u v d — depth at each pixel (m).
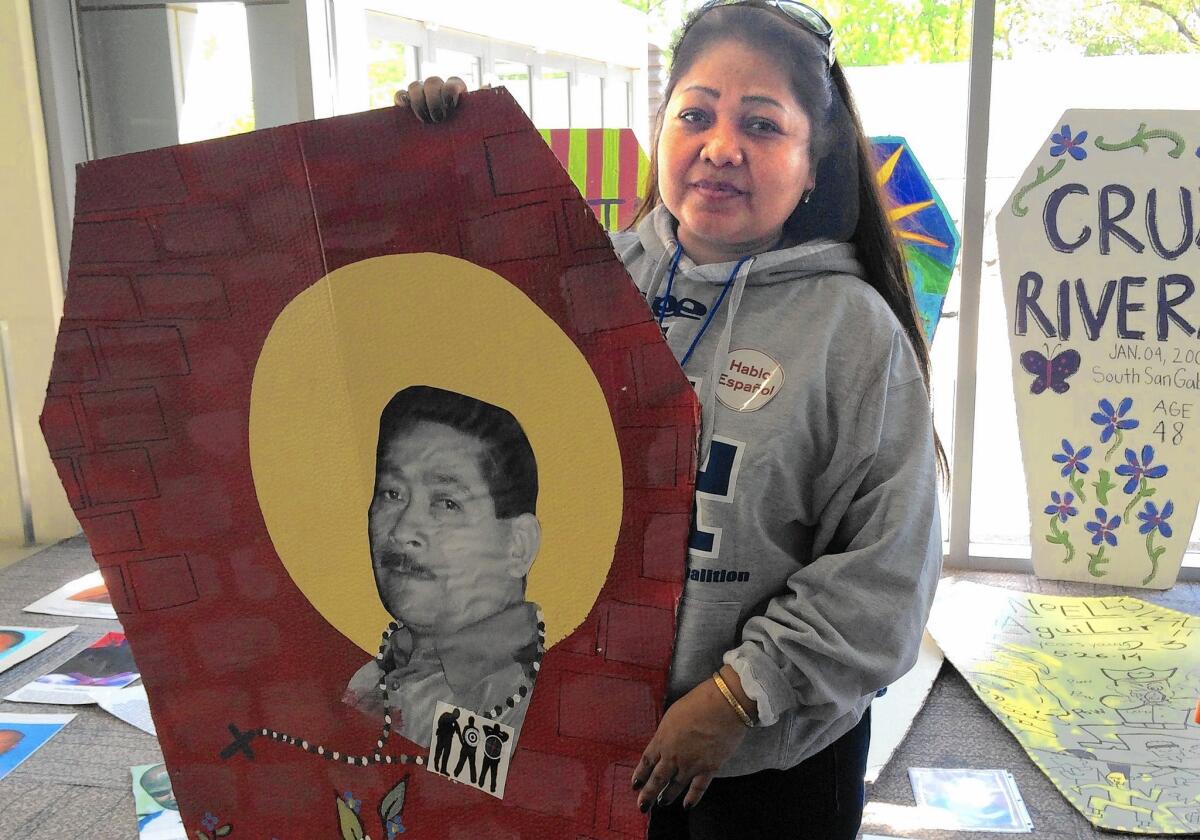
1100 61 2.90
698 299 0.97
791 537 0.97
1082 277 2.79
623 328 0.78
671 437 0.78
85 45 3.39
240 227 0.87
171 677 0.97
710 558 0.92
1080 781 1.98
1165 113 2.65
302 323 0.87
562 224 0.78
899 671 0.89
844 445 0.91
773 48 0.89
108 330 0.91
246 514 0.92
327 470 0.89
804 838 1.03
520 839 0.89
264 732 0.96
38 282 3.40
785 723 0.95
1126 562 2.94
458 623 0.88
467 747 0.89
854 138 0.96
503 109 0.78
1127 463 2.87
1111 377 2.82
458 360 0.83
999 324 3.80
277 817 0.97
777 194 0.91
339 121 0.83
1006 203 2.79
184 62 3.35
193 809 0.99
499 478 0.84
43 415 0.93
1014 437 3.89
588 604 0.83
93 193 0.89
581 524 0.82
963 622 2.71
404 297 0.84
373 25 4.49
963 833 1.85
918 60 2.93
